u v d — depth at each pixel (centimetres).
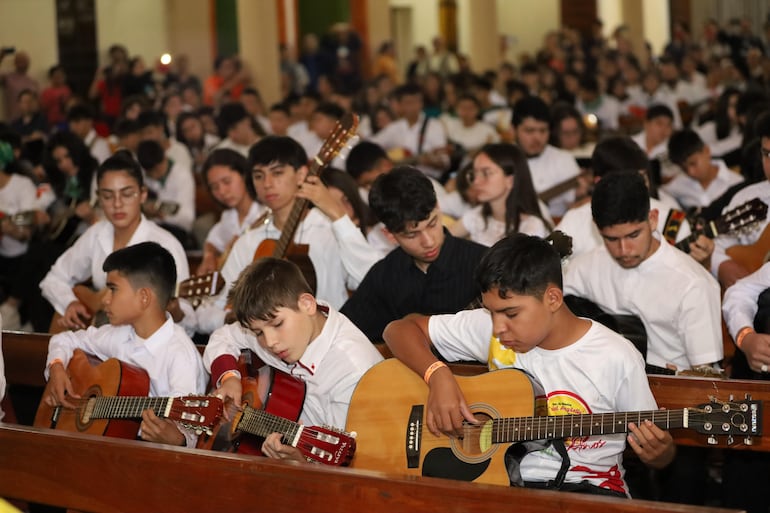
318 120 940
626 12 2102
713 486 430
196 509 257
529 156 629
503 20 2305
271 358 318
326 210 390
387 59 1714
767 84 1381
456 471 282
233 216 569
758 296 341
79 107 927
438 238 352
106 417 332
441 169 873
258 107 1177
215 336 340
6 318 641
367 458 292
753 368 323
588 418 264
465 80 1288
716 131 805
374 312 374
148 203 668
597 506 209
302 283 301
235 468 251
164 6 1534
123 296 346
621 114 1300
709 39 2012
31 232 668
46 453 279
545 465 285
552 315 272
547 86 1387
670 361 352
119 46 1364
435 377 285
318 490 240
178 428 318
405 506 229
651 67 1573
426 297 363
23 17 1357
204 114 1098
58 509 395
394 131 997
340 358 306
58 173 688
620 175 324
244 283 299
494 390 284
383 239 487
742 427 244
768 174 400
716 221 403
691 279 342
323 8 1886
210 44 1567
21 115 1187
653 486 382
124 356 354
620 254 329
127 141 848
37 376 396
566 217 446
